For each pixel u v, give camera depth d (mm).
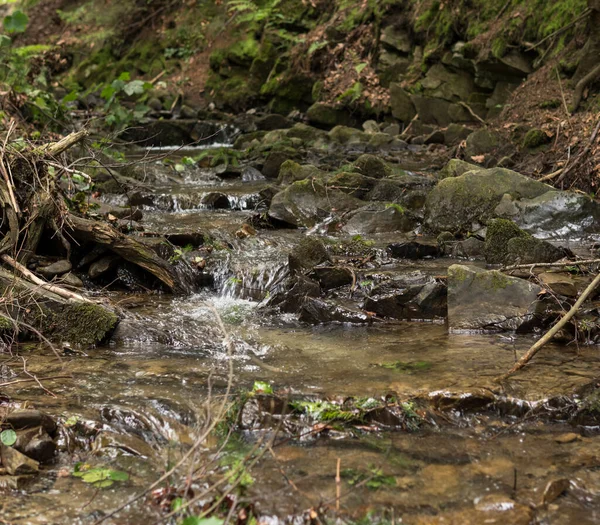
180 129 14430
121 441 3494
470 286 5168
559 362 4332
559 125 9844
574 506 2959
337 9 15992
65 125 10266
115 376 4293
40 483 3203
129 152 13234
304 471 3232
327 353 4625
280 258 6492
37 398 3963
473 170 7957
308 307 5383
